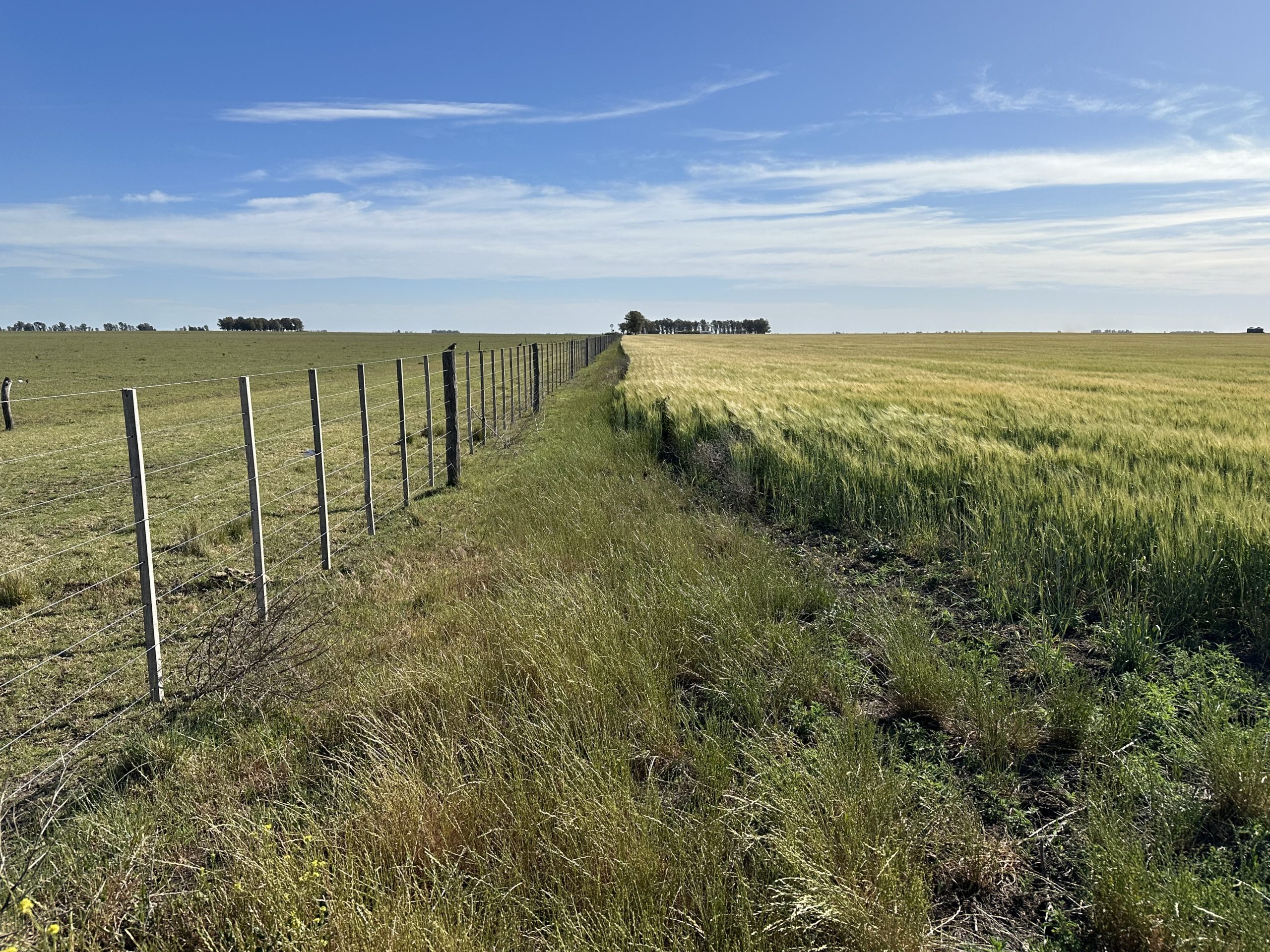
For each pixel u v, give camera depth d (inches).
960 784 139.2
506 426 686.5
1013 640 205.0
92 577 268.5
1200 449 387.2
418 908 101.1
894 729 157.8
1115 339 5438.0
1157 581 214.2
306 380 1513.3
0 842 115.3
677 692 170.9
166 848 119.4
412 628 211.0
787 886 103.0
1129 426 492.4
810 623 215.2
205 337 4581.7
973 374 1259.8
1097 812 122.6
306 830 119.5
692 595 209.8
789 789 121.3
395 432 652.1
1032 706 161.9
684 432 520.7
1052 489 300.5
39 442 626.5
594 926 100.7
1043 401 694.5
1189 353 2691.9
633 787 131.6
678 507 347.3
